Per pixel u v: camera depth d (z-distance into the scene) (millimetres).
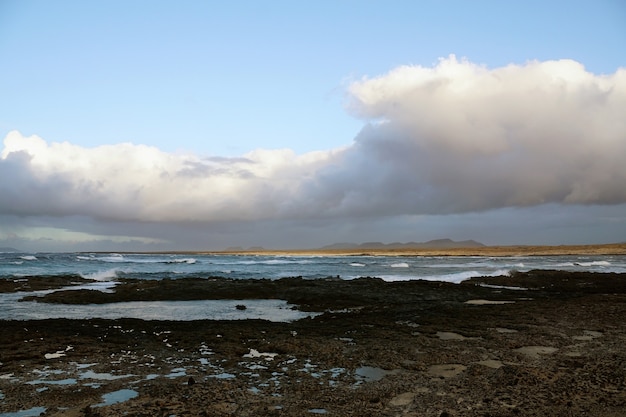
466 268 51000
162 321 15688
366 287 27672
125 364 10156
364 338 12867
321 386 8578
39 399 7820
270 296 24453
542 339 12625
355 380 8969
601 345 11906
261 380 8961
